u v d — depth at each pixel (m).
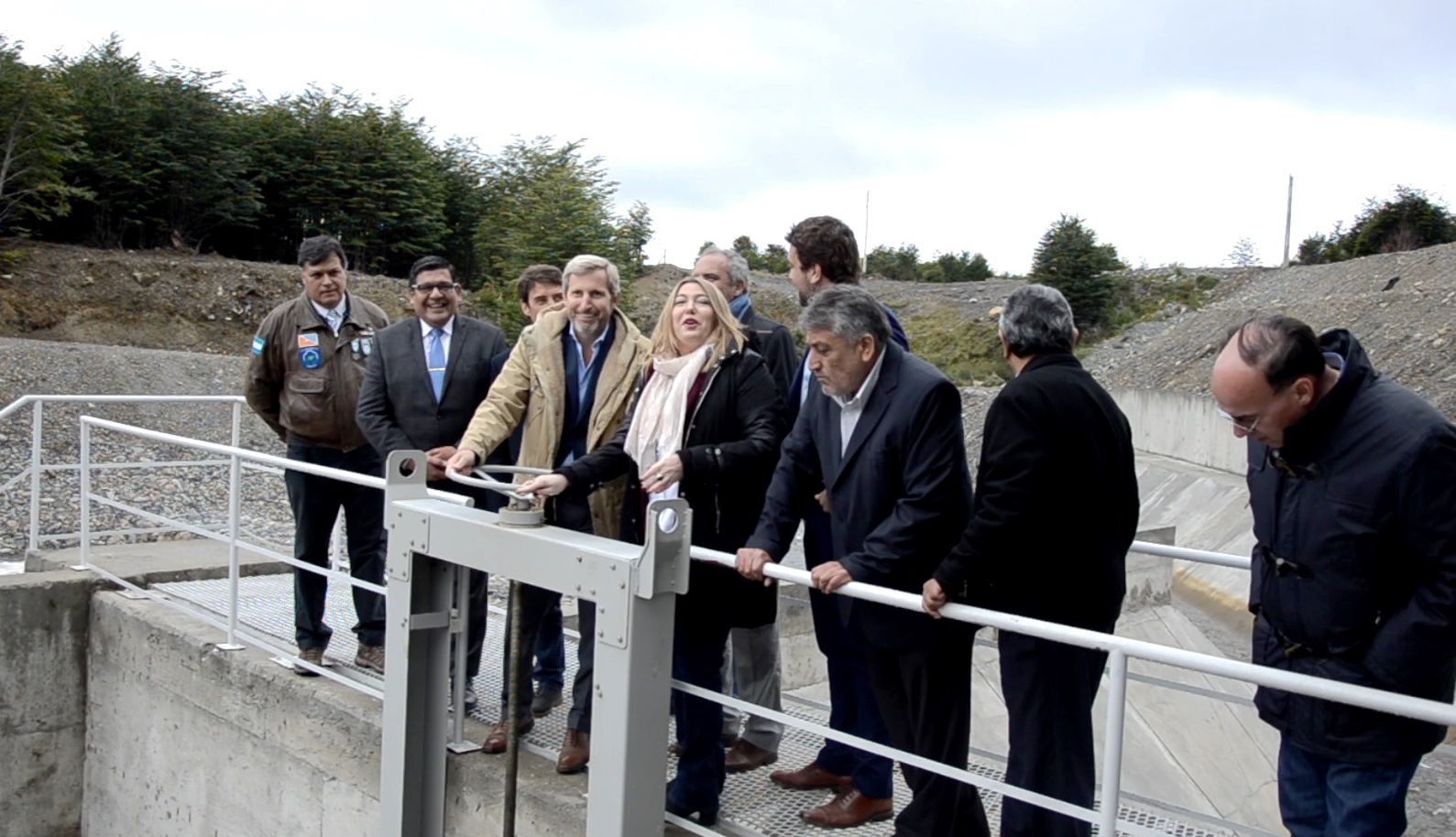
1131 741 5.91
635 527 3.53
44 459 12.02
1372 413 2.17
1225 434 13.73
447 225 28.52
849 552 3.07
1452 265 18.36
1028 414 2.65
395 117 27.05
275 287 21.70
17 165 20.33
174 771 5.25
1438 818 5.61
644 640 2.88
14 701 5.73
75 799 5.97
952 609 2.58
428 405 4.41
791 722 2.86
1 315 18.94
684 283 3.41
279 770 4.54
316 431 4.72
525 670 3.83
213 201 23.97
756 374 3.35
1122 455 2.82
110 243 22.64
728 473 3.16
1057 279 27.27
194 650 5.06
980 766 4.21
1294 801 2.50
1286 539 2.33
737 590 3.27
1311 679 2.06
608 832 2.93
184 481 11.67
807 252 3.64
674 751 4.01
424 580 3.55
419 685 3.58
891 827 3.44
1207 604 10.26
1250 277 27.44
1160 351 21.56
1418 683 2.15
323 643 4.71
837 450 3.08
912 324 27.34
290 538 9.05
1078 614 2.79
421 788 3.64
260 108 26.31
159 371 16.41
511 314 21.05
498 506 4.50
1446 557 2.08
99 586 5.98
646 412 3.37
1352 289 19.66
